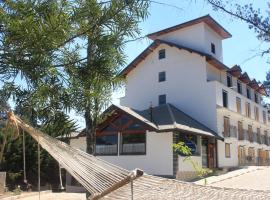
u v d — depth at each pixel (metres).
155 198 4.07
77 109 3.81
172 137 23.14
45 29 3.14
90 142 9.14
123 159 24.91
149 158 23.83
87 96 3.71
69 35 3.50
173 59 31.70
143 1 3.62
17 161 20.33
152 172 23.55
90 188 3.52
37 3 3.23
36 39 3.12
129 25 3.72
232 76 35.34
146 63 33.25
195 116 29.95
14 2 3.17
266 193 4.89
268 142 43.81
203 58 30.25
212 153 28.73
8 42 3.13
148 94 32.62
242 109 35.38
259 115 40.50
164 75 32.00
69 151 3.64
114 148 25.48
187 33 32.38
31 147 20.14
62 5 3.39
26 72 3.24
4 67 3.22
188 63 30.95
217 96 29.55
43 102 3.57
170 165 22.91
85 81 3.75
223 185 20.80
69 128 3.87
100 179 3.52
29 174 21.12
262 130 42.09
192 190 4.28
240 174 26.17
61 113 3.79
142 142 24.36
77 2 3.54
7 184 19.86
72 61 3.74
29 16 3.09
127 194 3.87
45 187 21.20
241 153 35.06
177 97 31.00
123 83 4.25
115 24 3.69
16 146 19.73
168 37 33.22
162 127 23.50
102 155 25.94
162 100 31.73
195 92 30.25
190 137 25.06
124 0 3.59
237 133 34.00
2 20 3.09
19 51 3.17
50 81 3.54
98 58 3.76
